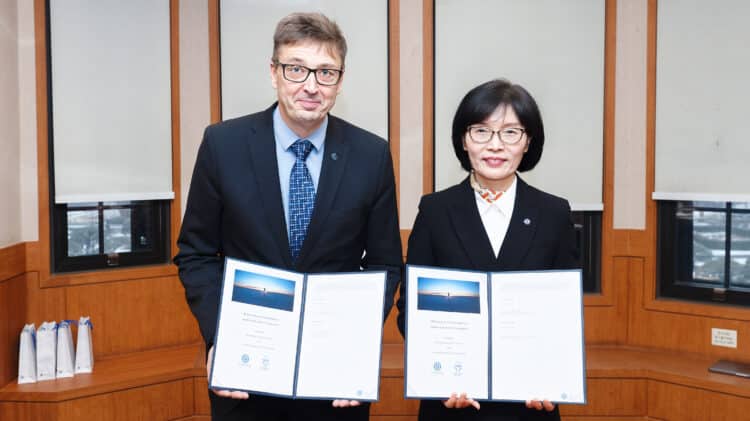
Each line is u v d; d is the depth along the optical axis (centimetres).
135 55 330
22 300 301
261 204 150
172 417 309
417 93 345
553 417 164
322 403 153
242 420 151
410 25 344
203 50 344
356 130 164
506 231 162
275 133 156
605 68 343
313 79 142
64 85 313
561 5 343
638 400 308
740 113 311
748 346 310
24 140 303
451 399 149
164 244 350
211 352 143
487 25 345
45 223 308
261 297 144
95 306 323
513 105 157
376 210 162
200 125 347
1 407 277
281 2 347
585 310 348
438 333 152
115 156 328
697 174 324
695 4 320
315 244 151
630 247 343
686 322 328
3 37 286
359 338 146
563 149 347
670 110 330
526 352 151
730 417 281
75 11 314
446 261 164
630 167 341
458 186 170
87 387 284
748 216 316
